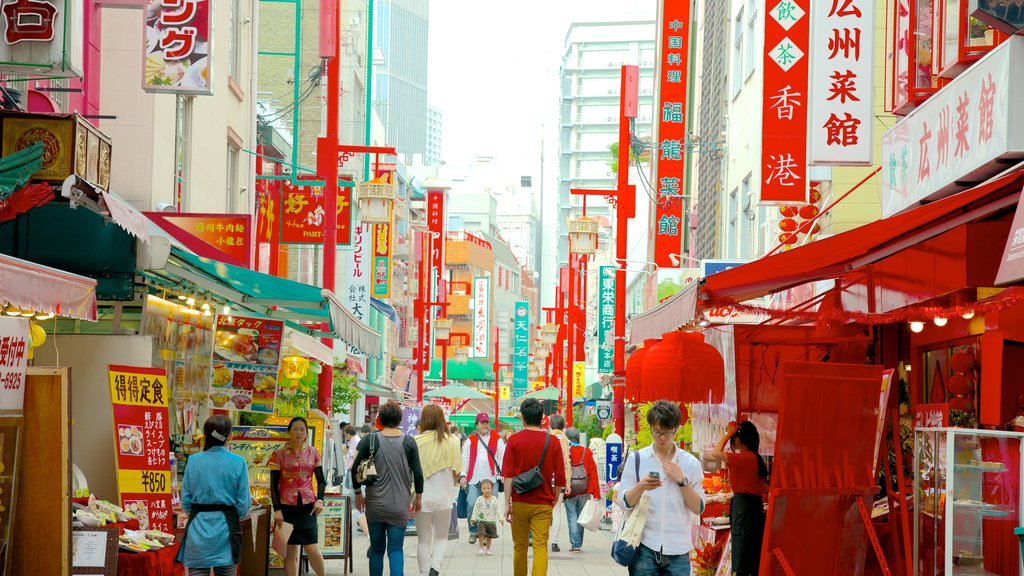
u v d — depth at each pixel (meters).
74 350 10.63
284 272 34.72
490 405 53.53
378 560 11.70
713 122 29.66
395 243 63.41
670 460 8.62
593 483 18.67
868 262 9.89
